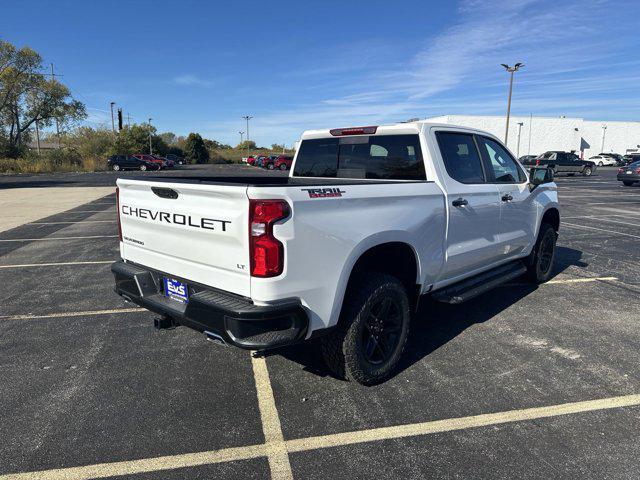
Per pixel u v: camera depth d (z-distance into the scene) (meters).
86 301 5.43
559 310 5.15
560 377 3.59
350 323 3.15
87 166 45.16
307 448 2.72
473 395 3.32
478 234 4.40
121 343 4.23
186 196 3.03
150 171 44.31
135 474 2.50
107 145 58.59
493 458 2.63
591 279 6.44
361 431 2.89
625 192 20.77
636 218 12.68
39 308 5.19
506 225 4.89
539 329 4.59
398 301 3.48
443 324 4.73
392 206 3.35
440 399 3.27
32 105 47.47
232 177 4.56
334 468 2.55
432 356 3.97
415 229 3.52
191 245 3.04
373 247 3.29
